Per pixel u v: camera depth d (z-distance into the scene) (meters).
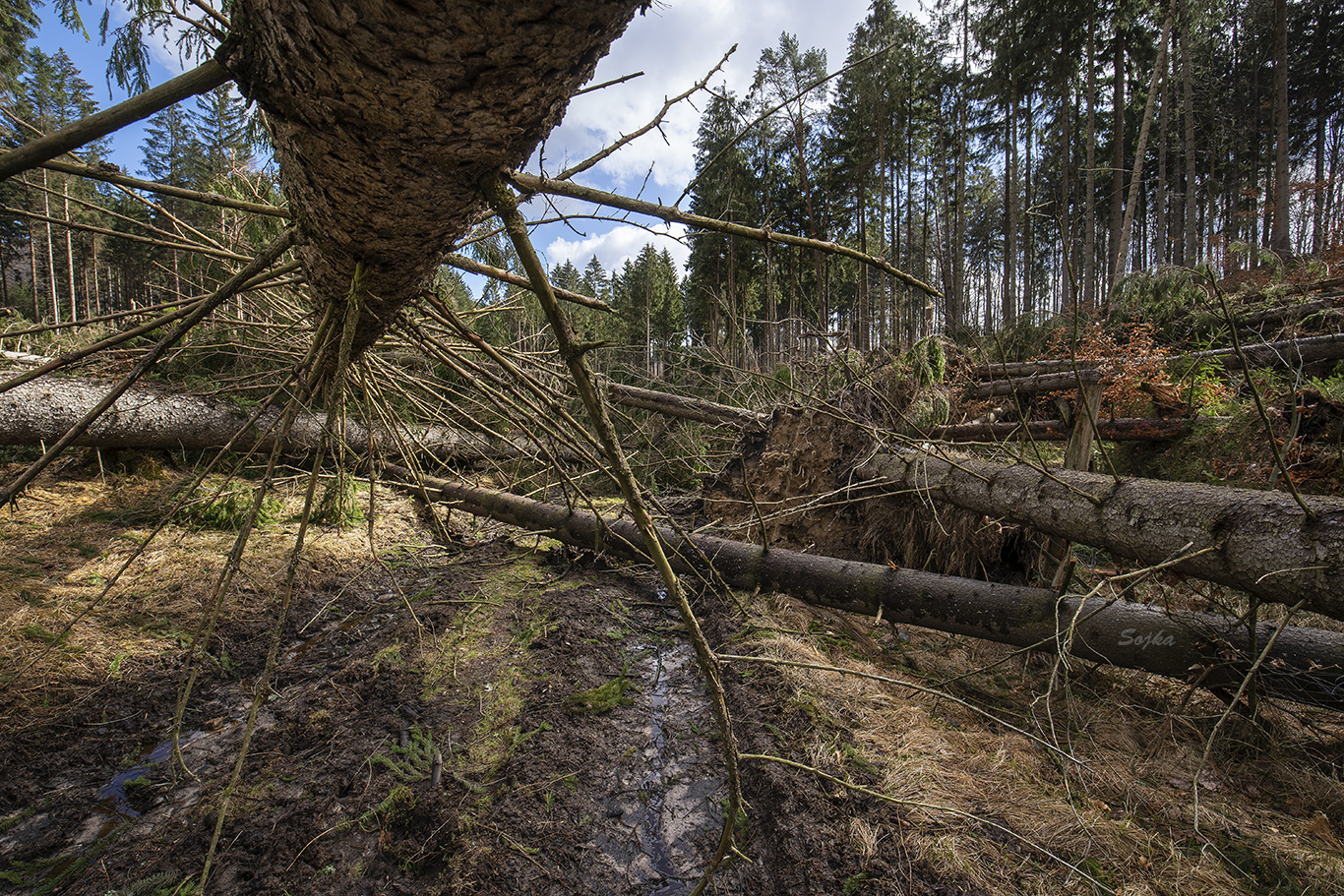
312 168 1.12
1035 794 2.05
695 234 1.89
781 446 4.79
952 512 3.58
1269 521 2.07
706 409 5.47
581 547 4.36
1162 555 2.37
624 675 3.04
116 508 4.23
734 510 4.95
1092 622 2.62
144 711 2.57
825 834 1.88
